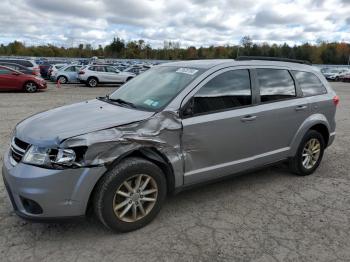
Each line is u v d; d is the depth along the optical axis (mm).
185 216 4004
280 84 4852
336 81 44125
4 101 13977
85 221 3822
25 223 3754
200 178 4047
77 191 3207
